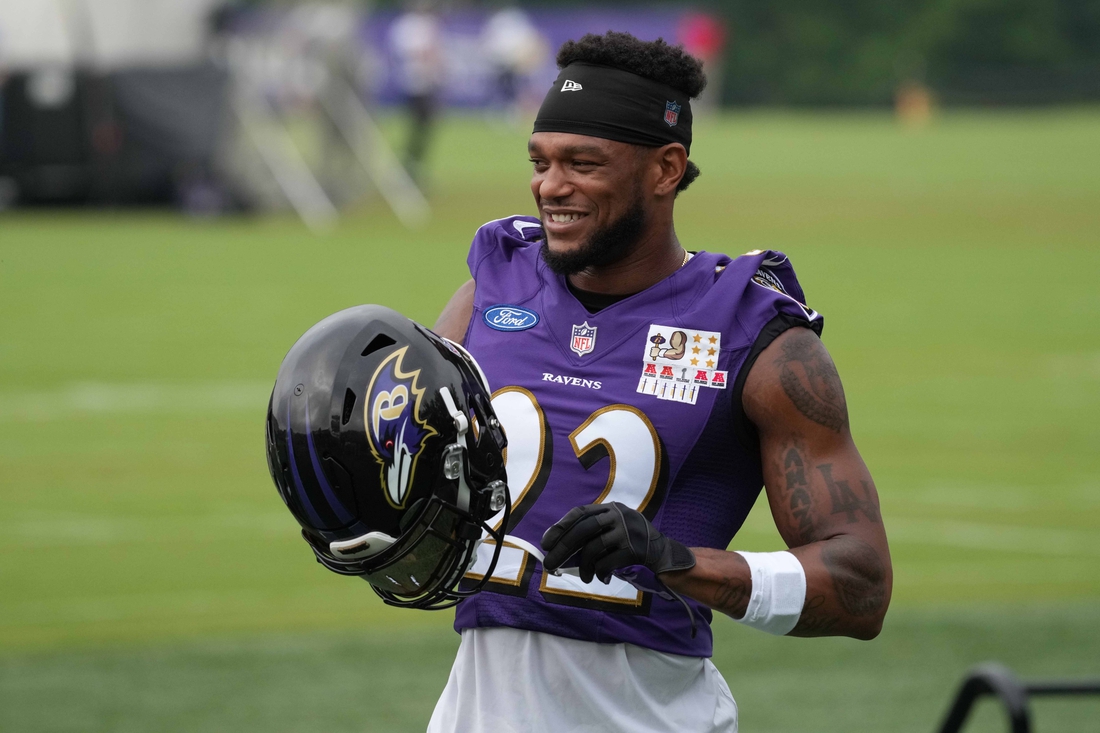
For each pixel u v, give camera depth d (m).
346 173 81.50
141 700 19.39
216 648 21.55
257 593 24.22
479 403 8.21
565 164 8.62
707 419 8.60
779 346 8.63
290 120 79.69
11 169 74.44
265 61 78.31
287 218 79.06
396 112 154.38
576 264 8.77
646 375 8.73
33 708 18.97
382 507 7.89
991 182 103.31
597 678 8.69
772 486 8.47
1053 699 20.69
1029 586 24.78
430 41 85.56
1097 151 129.38
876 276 63.25
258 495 30.00
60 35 73.44
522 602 8.70
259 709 19.16
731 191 95.56
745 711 19.22
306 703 19.41
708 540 8.73
